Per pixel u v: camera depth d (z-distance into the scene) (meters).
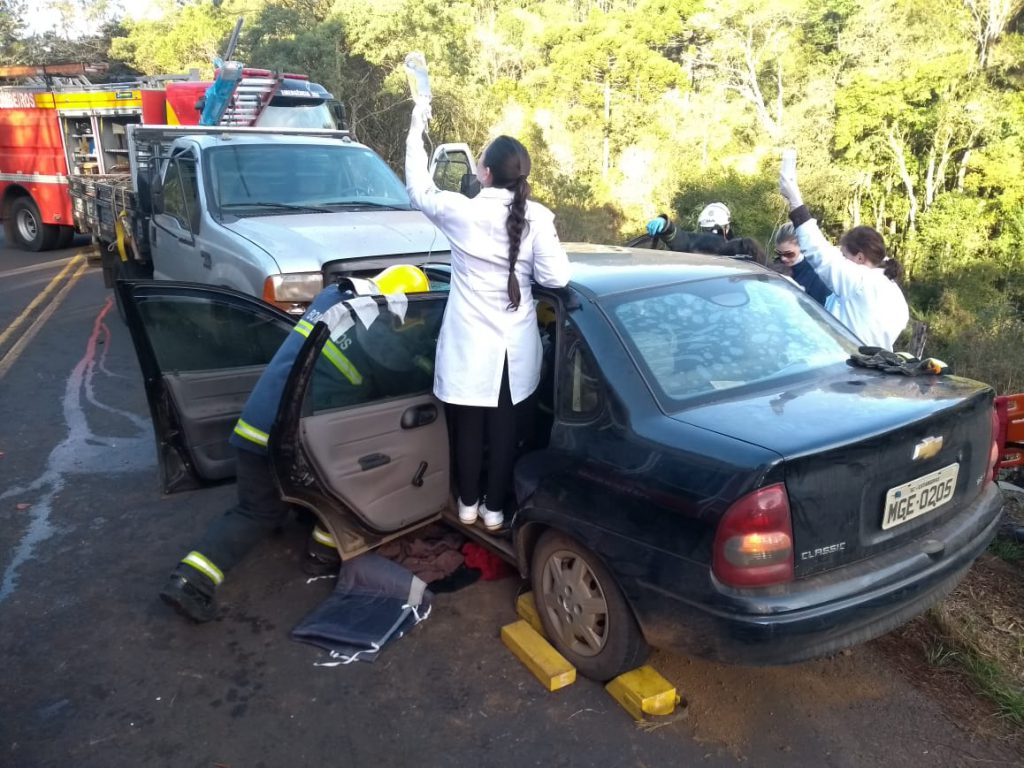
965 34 30.78
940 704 3.21
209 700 3.24
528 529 3.40
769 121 34.59
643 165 31.45
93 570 4.22
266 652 3.54
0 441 5.97
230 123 9.67
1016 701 3.13
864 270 4.31
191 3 41.41
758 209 28.66
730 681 3.32
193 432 4.27
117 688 3.31
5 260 13.98
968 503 3.19
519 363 3.35
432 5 27.25
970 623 3.59
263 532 3.71
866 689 3.29
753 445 2.67
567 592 3.29
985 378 9.96
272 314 4.39
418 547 4.20
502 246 3.20
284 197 6.86
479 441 3.54
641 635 3.08
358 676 3.38
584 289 3.43
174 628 3.71
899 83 28.48
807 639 2.61
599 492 3.01
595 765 2.90
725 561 2.61
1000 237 25.92
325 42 24.42
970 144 28.03
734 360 3.25
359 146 7.70
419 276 3.79
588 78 38.03
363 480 3.51
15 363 7.93
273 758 2.94
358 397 3.50
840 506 2.68
